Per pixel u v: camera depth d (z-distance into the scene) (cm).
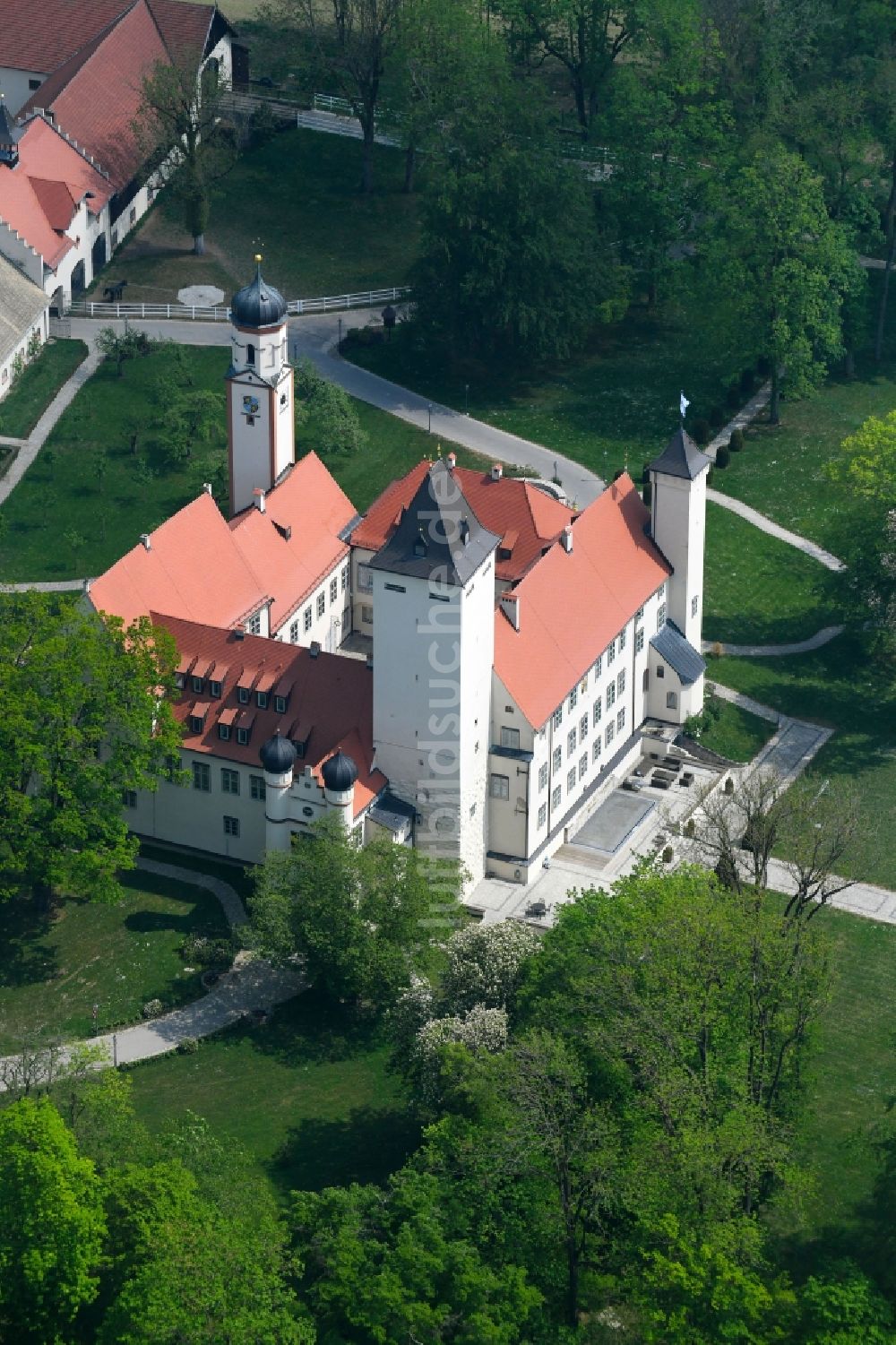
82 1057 13375
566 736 16600
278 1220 12750
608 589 17188
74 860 15088
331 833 15138
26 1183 11962
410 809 15938
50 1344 12012
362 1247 12231
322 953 14775
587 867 16650
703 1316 11875
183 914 15900
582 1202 12556
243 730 16062
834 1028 15225
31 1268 11831
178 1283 11612
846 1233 13412
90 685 15150
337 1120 14200
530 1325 12281
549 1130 12506
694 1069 13262
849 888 16675
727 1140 12281
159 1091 14375
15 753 14950
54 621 15400
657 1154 12344
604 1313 12800
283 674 16100
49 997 15125
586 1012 13375
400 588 15162
